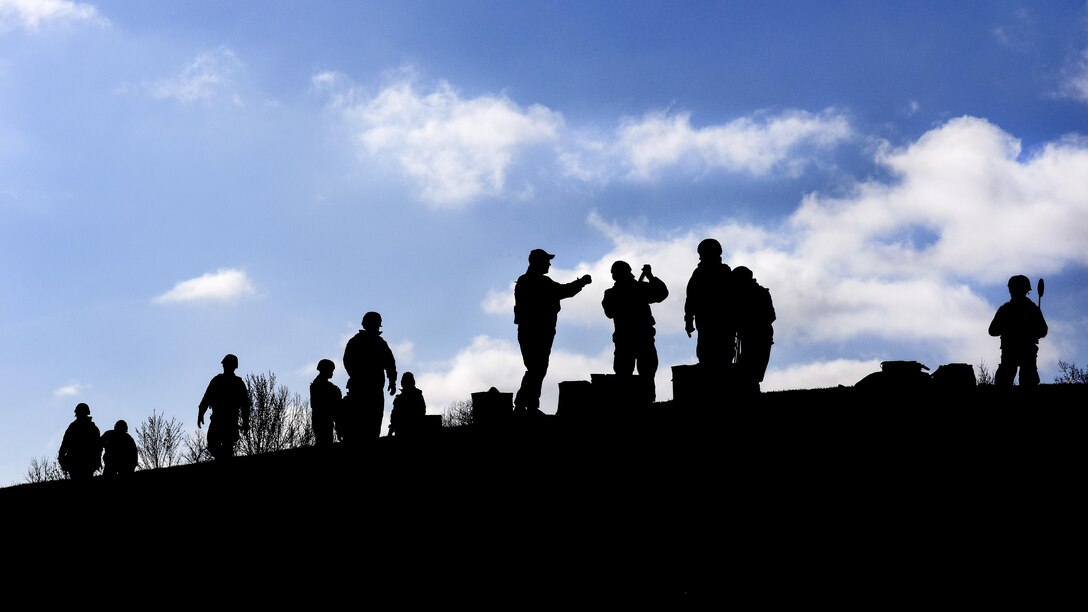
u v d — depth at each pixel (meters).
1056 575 9.45
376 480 15.57
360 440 19.81
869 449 13.87
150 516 15.77
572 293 18.75
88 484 22.14
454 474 15.08
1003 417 15.22
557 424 17.70
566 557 10.99
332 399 21.97
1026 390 18.36
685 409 17.45
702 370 17.73
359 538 12.55
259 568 11.95
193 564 12.52
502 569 10.86
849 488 12.25
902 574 9.74
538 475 14.27
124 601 11.48
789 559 10.33
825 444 14.32
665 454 14.59
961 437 14.14
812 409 17.08
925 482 12.24
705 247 18.53
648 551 10.92
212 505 15.77
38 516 17.69
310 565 11.77
